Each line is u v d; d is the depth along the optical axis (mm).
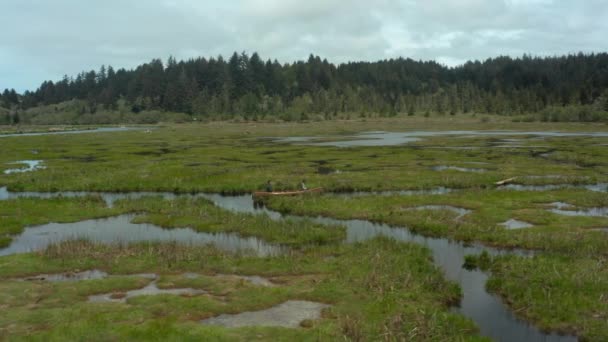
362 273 21234
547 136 108500
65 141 102062
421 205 36312
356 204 36281
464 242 27688
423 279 20578
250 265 22828
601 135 111125
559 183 45312
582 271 20766
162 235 29484
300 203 36688
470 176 47531
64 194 42781
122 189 44375
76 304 18047
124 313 16922
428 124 182375
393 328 15891
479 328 16641
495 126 161875
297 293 19188
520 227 30078
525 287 19609
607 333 16000
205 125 186375
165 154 73562
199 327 15742
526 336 16312
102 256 23938
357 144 92188
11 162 64500
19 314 16875
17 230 30172
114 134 130250
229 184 44812
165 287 20031
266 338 15125
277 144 93375
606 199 36781
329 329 15781
